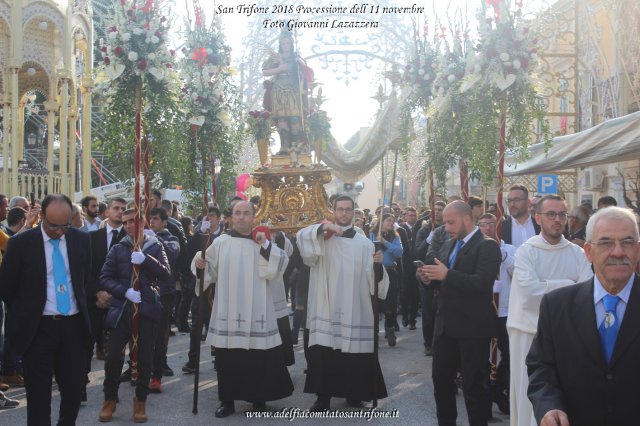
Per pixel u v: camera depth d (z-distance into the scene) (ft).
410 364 30.27
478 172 29.86
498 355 25.27
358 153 49.90
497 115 25.98
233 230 23.27
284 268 22.93
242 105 36.35
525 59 24.84
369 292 23.21
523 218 23.86
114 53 24.09
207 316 29.04
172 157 26.21
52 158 50.96
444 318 18.62
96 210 32.48
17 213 26.35
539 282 16.58
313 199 33.06
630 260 10.22
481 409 18.15
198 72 31.60
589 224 10.71
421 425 21.09
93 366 29.96
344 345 22.50
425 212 40.42
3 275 17.24
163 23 25.40
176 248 26.61
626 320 10.30
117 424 21.12
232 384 22.20
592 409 10.33
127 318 21.70
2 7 45.55
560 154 36.86
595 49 50.80
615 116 48.47
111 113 25.14
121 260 22.04
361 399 22.72
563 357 10.66
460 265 18.83
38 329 17.17
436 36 32.81
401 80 34.01
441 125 30.19
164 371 28.14
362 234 23.89
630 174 52.06
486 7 25.27
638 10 47.16
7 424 21.11
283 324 25.67
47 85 56.29
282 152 34.60
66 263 17.71
